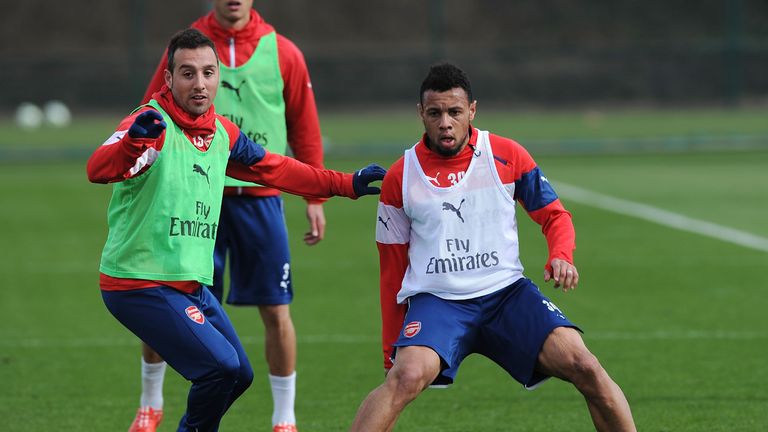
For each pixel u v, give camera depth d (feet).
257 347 98.99
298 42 407.03
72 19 407.23
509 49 388.57
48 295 122.21
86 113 378.12
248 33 74.59
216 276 74.59
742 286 123.65
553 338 57.93
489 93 386.73
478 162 60.08
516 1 414.62
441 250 59.77
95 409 80.28
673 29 406.82
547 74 387.75
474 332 59.82
